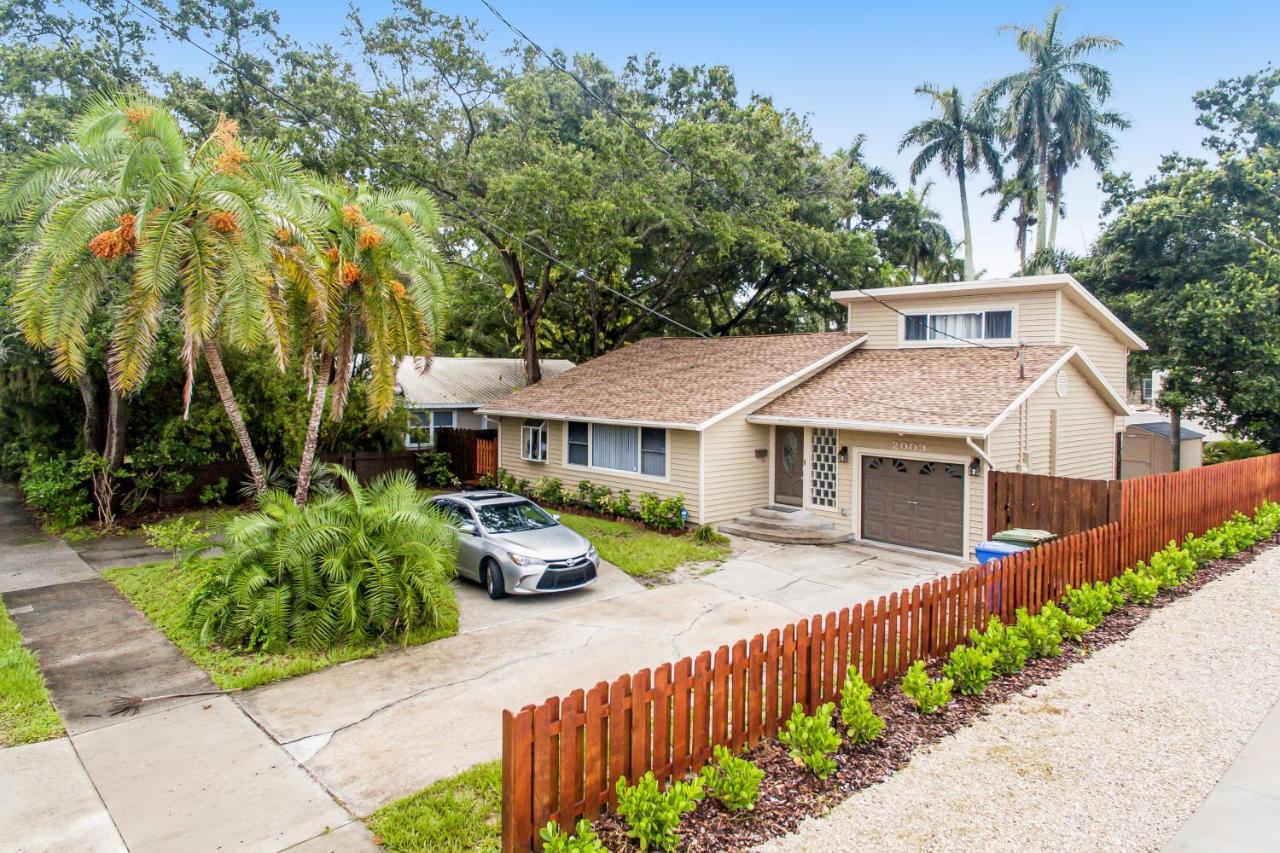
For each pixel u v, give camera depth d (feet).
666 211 70.08
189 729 22.09
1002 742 20.03
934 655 25.21
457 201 66.74
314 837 16.71
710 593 36.94
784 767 18.81
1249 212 74.38
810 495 52.60
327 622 28.45
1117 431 59.93
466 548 37.50
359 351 52.65
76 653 28.27
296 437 58.80
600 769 16.53
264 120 60.13
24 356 49.11
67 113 54.75
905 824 16.35
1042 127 119.75
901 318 62.49
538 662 27.45
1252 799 17.22
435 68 69.67
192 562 32.78
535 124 70.59
